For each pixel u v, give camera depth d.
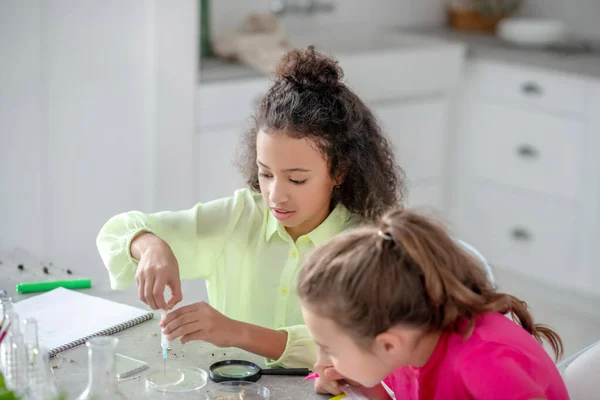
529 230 3.86
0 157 2.83
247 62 3.38
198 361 1.48
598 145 3.51
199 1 3.39
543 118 3.69
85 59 2.91
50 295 1.71
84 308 1.65
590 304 3.69
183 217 1.76
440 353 1.24
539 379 1.17
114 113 3.02
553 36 3.99
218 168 3.30
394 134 3.78
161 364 1.46
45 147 2.91
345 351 1.23
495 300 1.25
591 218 3.60
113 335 1.56
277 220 1.72
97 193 3.07
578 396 1.51
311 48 1.64
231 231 1.78
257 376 1.43
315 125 1.56
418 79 3.78
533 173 3.78
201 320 1.46
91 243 3.11
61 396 1.03
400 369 1.37
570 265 3.72
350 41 4.17
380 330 1.18
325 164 1.61
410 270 1.18
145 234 1.65
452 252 1.21
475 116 3.96
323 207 1.70
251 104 3.31
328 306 1.20
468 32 4.34
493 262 4.04
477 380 1.17
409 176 3.92
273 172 1.59
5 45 2.75
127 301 1.73
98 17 2.89
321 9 4.03
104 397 1.19
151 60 3.02
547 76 3.64
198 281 3.20
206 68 3.28
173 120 3.13
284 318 1.74
